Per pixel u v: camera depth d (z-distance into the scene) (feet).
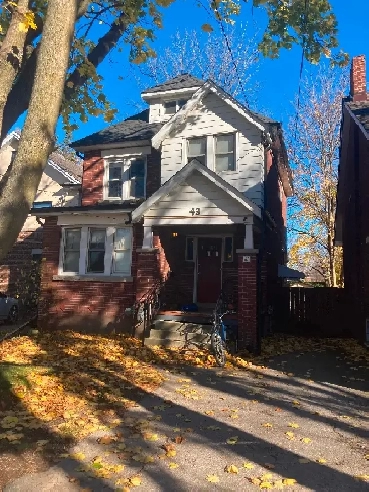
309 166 83.41
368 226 38.86
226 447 16.79
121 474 14.30
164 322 38.68
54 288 46.14
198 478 14.16
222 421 19.79
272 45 30.78
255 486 13.70
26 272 55.77
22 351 33.58
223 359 31.30
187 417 20.25
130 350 34.99
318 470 14.89
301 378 28.48
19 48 16.57
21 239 64.18
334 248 83.30
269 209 51.55
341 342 44.24
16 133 67.26
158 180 51.01
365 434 18.44
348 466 15.24
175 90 55.72
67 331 43.83
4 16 22.66
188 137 48.80
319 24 29.22
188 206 39.14
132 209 43.29
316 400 23.53
